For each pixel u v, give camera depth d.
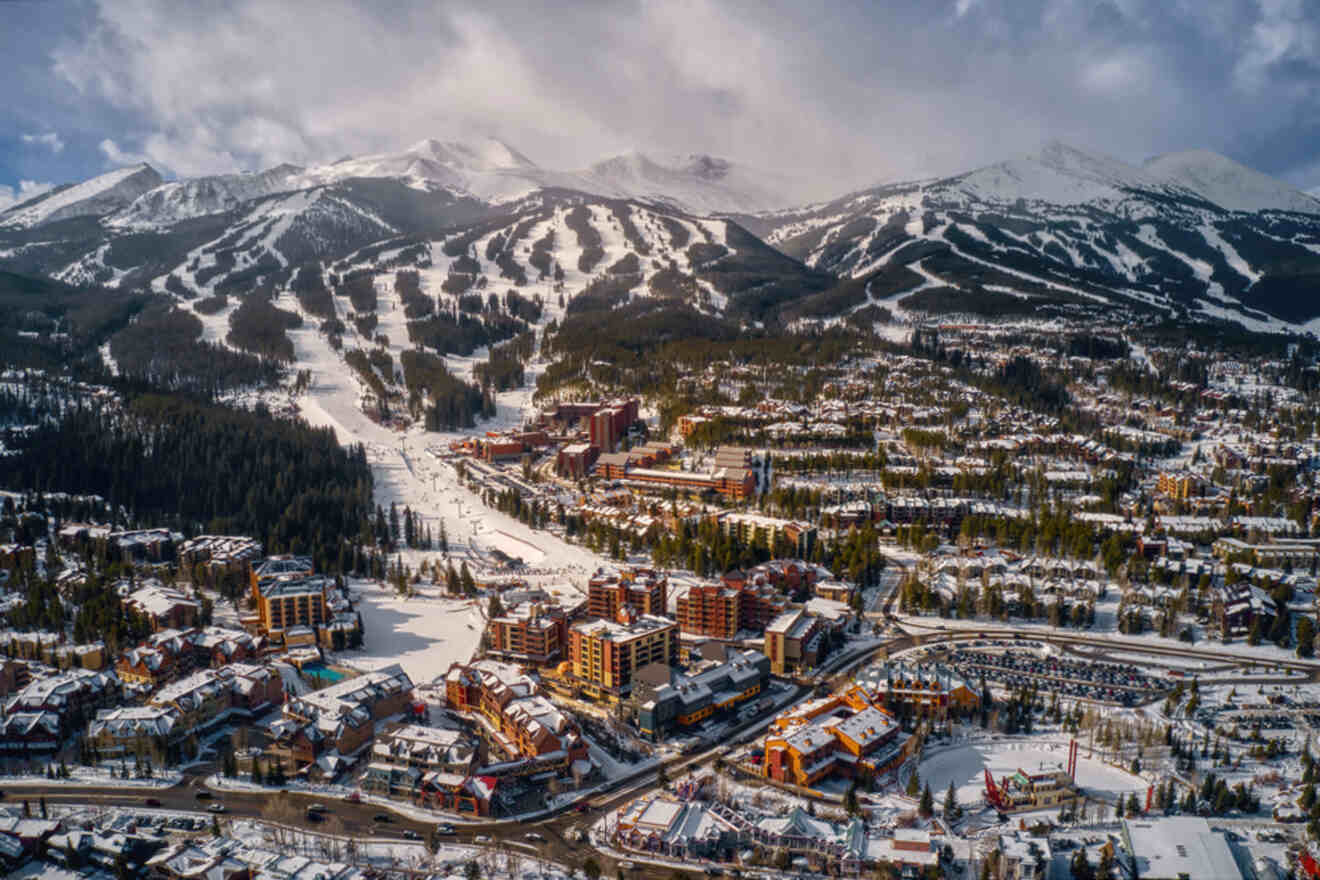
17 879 198.75
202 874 191.50
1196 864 197.75
